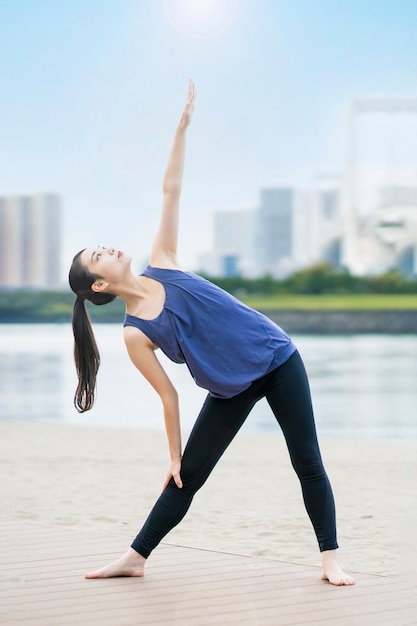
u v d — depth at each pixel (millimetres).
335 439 10969
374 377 19250
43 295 49125
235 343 4754
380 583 4781
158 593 4598
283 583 4773
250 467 9156
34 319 48750
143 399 16047
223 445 4910
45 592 4613
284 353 4816
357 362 23078
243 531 6375
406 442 10820
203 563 5191
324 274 50812
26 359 24250
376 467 8953
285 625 4098
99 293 4879
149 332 4832
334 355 25594
